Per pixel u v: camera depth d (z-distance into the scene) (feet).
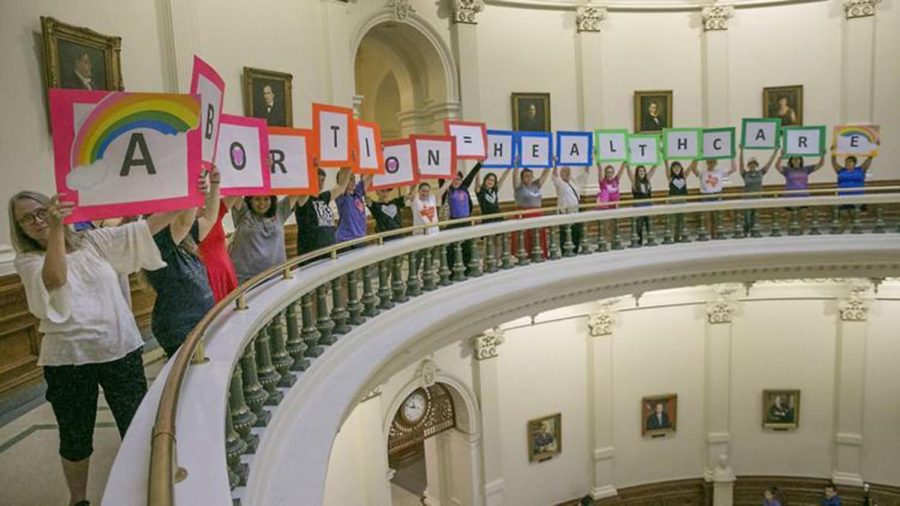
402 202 26.25
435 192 32.04
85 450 9.37
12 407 14.21
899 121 43.50
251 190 14.02
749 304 40.24
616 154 33.19
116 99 8.59
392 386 29.63
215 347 9.85
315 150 18.16
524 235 29.89
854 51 43.86
